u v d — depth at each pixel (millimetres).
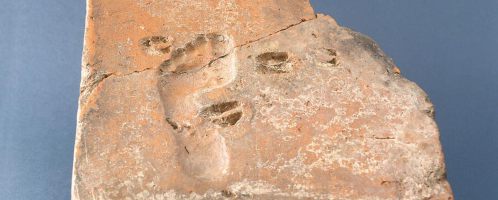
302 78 2578
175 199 2326
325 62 2621
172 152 2402
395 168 2406
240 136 2443
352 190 2367
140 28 2666
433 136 2461
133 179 2344
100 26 2650
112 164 2363
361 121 2480
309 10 2777
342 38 2693
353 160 2412
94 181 2338
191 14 2717
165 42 2650
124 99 2494
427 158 2424
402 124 2482
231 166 2385
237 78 2574
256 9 2752
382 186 2379
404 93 2547
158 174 2359
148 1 2730
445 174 2422
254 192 2348
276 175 2373
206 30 2686
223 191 2344
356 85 2562
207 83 2598
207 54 2662
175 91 2564
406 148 2438
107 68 2559
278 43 2670
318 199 2350
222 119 2500
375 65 2619
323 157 2412
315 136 2447
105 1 2713
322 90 2547
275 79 2576
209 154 2436
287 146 2426
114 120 2445
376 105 2516
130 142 2408
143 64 2584
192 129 2477
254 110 2498
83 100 2496
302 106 2508
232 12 2736
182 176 2361
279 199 2344
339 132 2457
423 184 2391
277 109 2500
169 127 2455
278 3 2775
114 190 2326
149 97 2504
